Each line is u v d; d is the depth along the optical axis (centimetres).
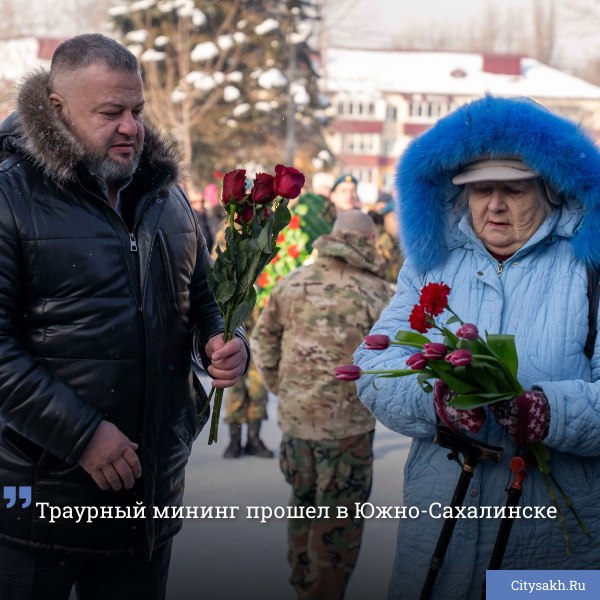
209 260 377
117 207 347
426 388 302
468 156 317
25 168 337
